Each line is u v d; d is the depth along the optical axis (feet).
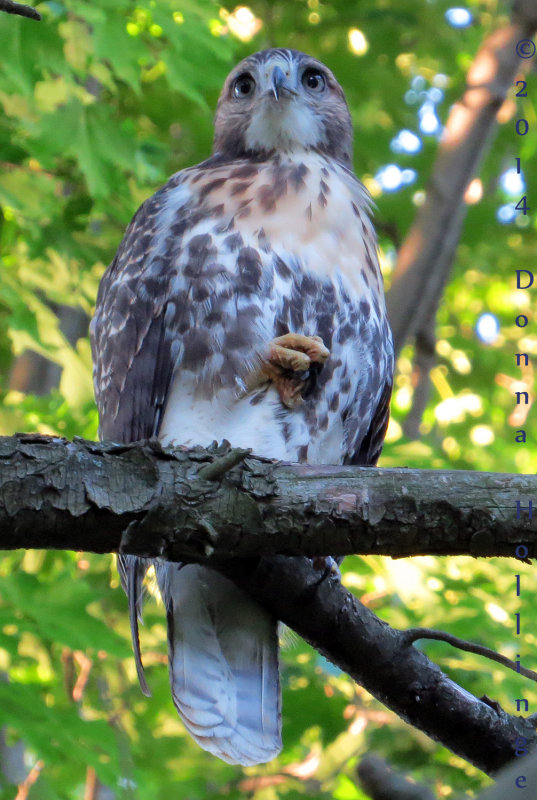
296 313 24.64
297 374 24.07
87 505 15.85
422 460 35.06
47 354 35.01
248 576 19.85
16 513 15.72
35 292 41.04
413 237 39.04
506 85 40.45
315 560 19.85
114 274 27.37
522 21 40.88
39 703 27.76
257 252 24.63
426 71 51.26
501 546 16.44
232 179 26.02
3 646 26.89
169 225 25.55
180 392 24.91
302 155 28.12
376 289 26.50
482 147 39.75
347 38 46.24
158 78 42.16
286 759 38.47
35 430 33.09
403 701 20.45
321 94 29.63
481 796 10.69
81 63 33.94
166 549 16.33
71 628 26.94
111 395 26.14
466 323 60.44
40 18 16.75
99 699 34.24
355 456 29.07
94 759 27.09
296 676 33.73
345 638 20.21
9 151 34.30
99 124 33.50
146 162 37.47
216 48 33.96
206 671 22.29
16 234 37.40
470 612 31.68
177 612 22.58
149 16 34.01
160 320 25.13
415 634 20.25
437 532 16.46
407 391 54.03
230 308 24.43
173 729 37.04
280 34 46.21
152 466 16.15
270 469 16.66
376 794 29.58
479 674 31.60
